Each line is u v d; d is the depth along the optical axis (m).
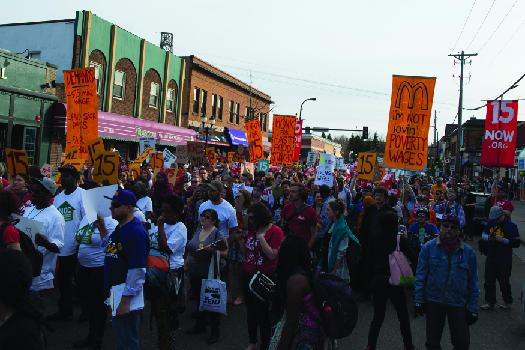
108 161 6.26
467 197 13.77
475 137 51.47
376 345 5.22
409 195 10.23
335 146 81.31
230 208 6.14
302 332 3.06
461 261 4.20
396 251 4.74
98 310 4.63
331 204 6.17
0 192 3.92
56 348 4.72
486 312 6.65
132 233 3.85
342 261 6.16
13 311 2.13
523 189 31.55
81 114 8.83
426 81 9.56
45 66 15.67
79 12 17.41
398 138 9.70
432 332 4.29
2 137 14.20
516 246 6.62
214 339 5.07
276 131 17.08
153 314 4.50
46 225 4.66
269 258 4.63
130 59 20.89
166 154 12.87
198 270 5.15
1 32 18.73
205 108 29.78
